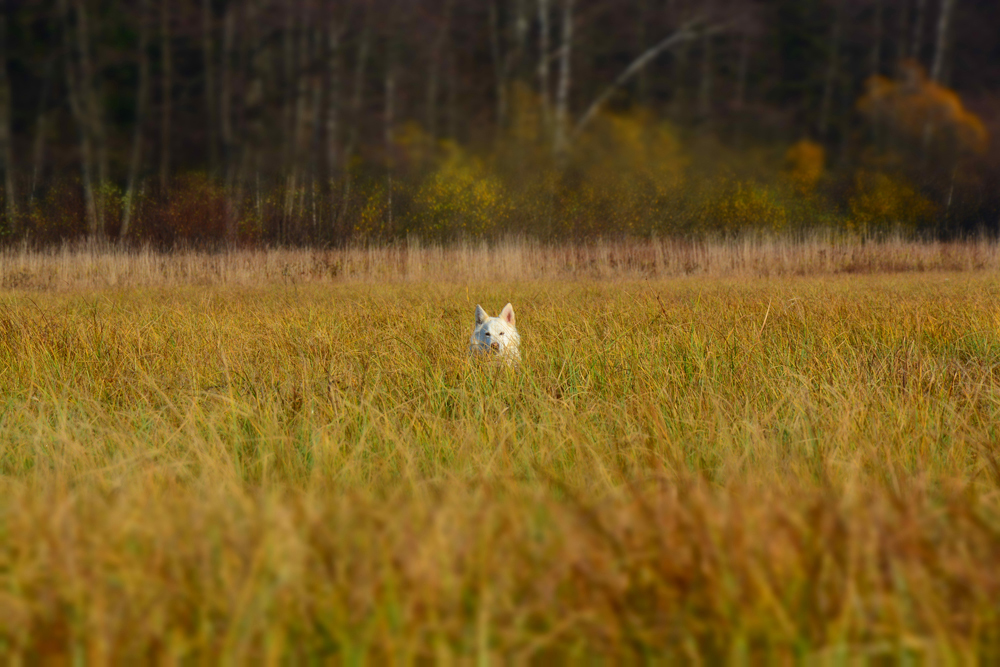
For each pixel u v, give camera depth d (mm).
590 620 3273
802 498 4383
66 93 57969
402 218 50562
